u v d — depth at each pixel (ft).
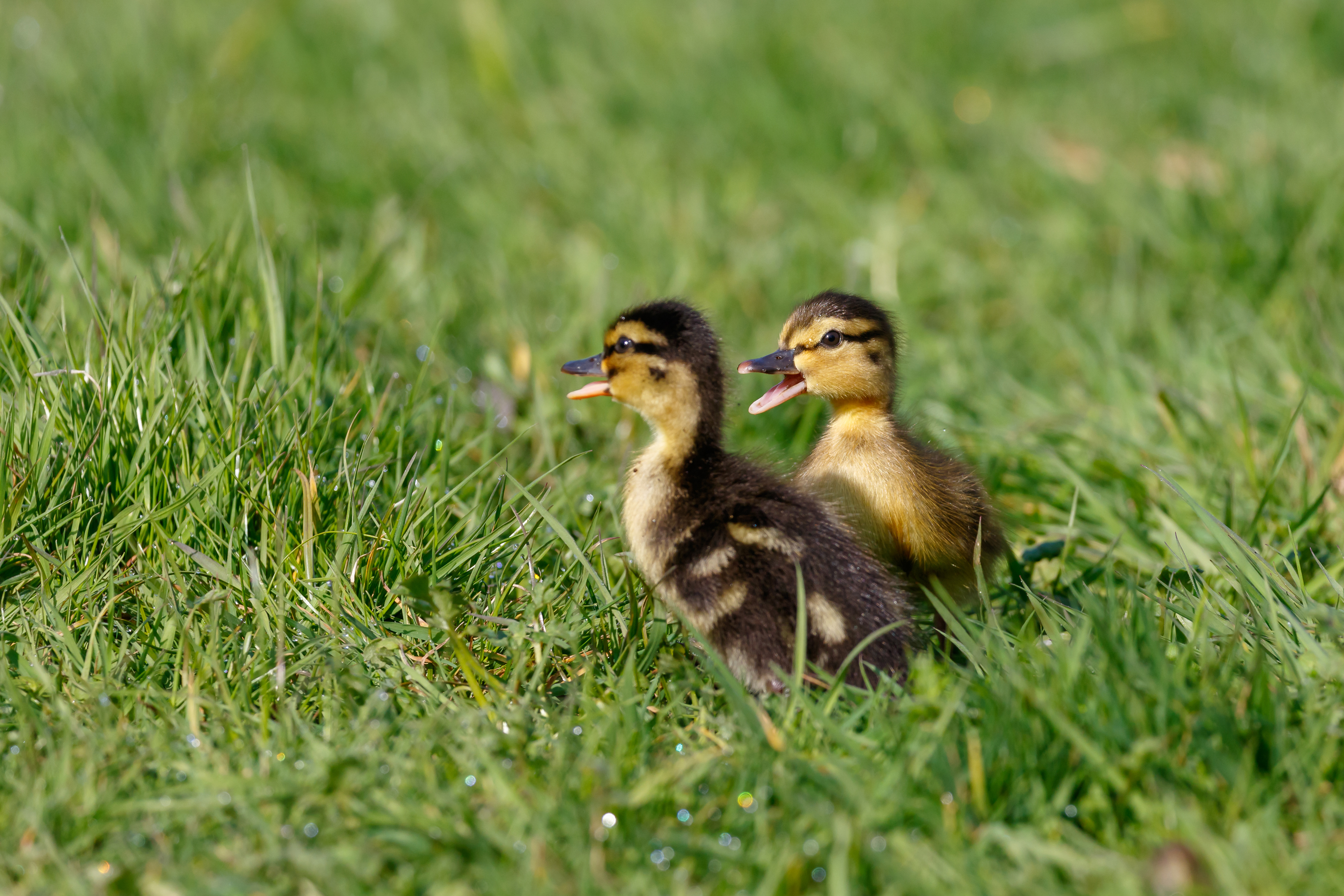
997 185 65.62
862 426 34.78
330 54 78.48
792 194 64.49
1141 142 70.33
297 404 35.76
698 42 78.69
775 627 29.25
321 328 40.70
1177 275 56.29
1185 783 24.09
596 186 62.69
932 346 51.72
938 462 34.60
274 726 26.66
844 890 21.49
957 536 33.81
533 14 83.20
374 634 29.43
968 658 29.07
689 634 30.19
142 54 71.72
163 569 30.40
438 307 48.06
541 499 35.06
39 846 23.07
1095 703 25.34
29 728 25.86
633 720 26.53
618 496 37.09
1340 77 77.05
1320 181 56.65
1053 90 80.12
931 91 75.15
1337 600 33.14
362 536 31.48
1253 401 43.21
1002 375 48.88
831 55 77.66
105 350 35.17
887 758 25.64
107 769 24.98
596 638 30.25
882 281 56.70
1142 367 46.78
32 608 29.86
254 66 77.41
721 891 22.27
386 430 36.50
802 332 34.63
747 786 24.68
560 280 54.44
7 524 30.71
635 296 51.57
